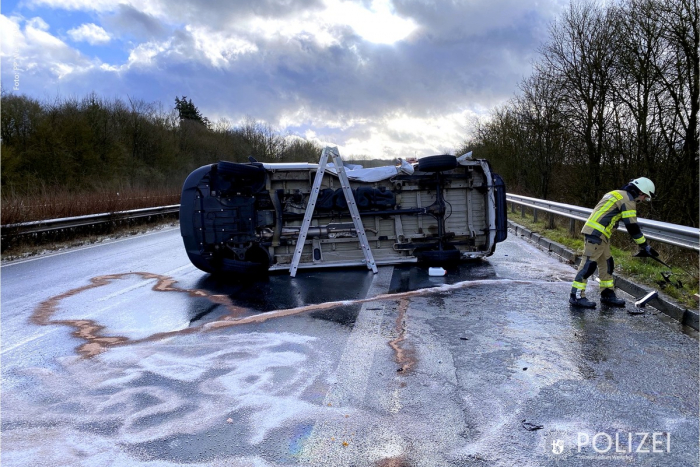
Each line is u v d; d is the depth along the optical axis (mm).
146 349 5098
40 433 3459
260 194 8750
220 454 3123
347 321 5836
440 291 7191
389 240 9203
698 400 3656
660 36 15438
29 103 30016
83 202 17047
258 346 5062
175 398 3936
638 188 6039
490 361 4453
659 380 3994
